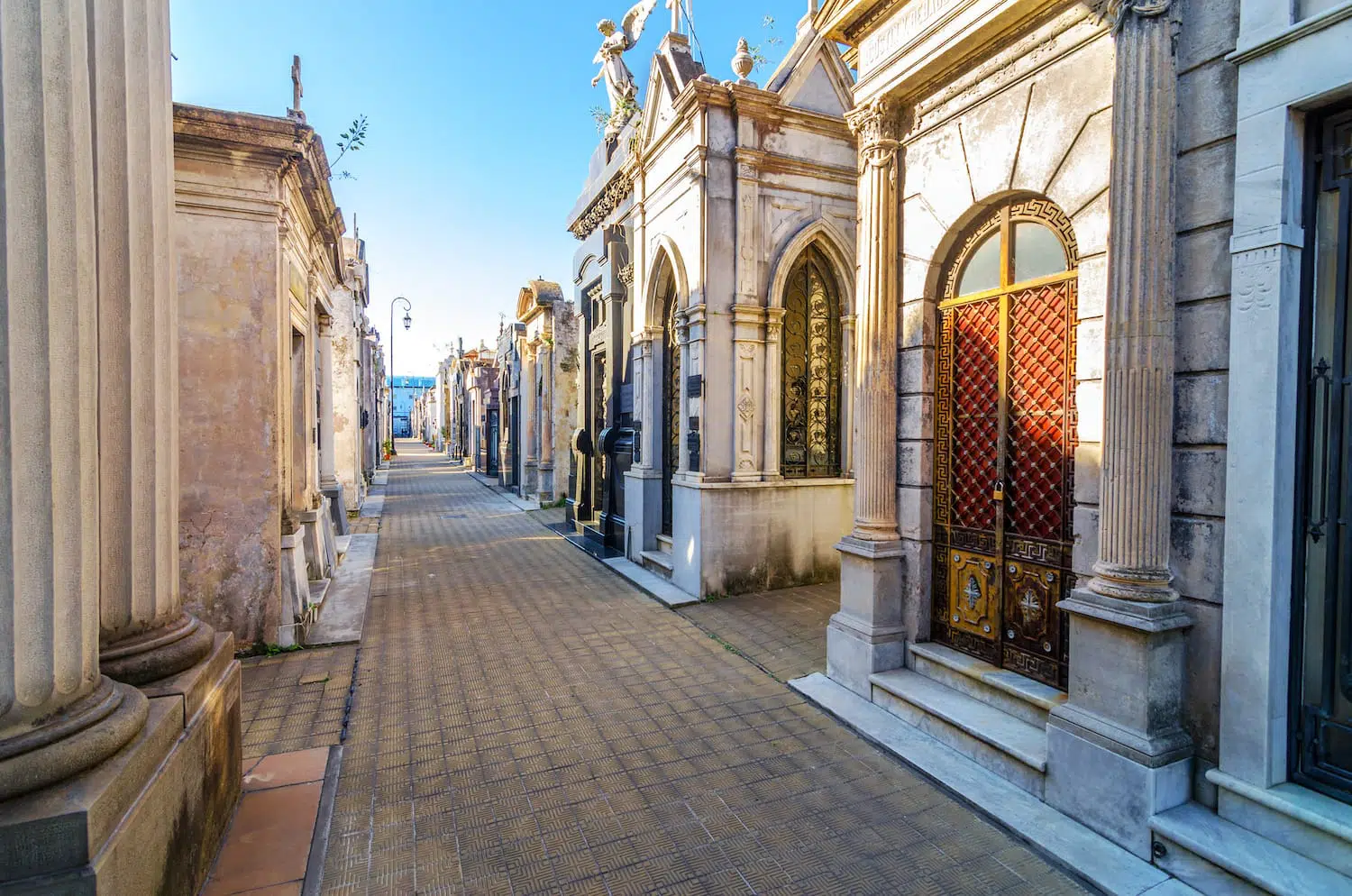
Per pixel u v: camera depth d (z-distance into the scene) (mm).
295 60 6875
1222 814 2832
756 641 6000
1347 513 2643
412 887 2832
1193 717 2984
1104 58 3291
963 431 4375
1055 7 3516
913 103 4504
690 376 7703
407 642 6000
